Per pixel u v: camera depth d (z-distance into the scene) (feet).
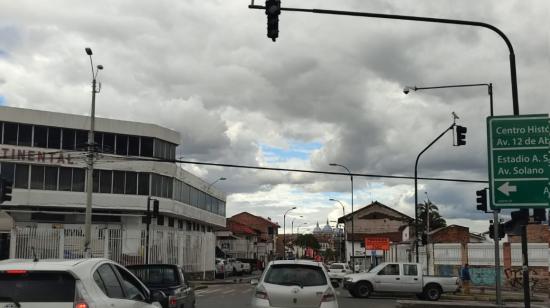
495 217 73.00
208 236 164.25
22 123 153.58
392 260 202.39
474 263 133.28
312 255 407.85
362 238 304.09
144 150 164.66
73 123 158.10
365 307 75.82
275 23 42.73
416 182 112.06
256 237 347.77
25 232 105.60
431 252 140.67
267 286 39.29
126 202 158.92
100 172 158.71
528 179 38.47
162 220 169.58
